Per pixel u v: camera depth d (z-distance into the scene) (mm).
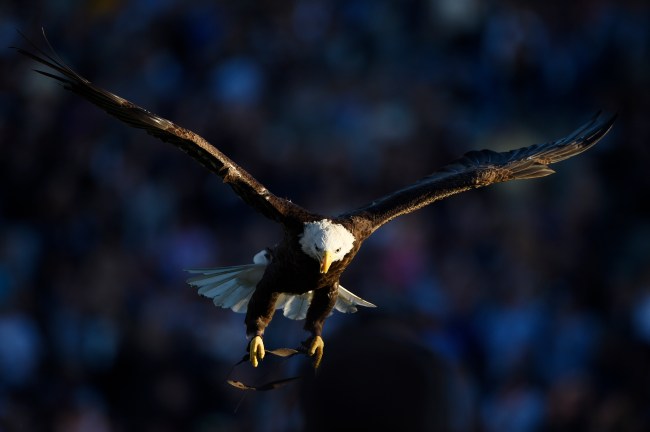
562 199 18500
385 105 21188
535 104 21203
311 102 21250
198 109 21781
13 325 16047
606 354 14625
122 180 20297
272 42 22859
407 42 22500
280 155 20219
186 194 19891
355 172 19797
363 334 3242
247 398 14352
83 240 19375
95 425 15125
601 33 21312
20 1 25328
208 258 18766
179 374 15578
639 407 13992
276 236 18656
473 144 20406
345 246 6738
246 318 7105
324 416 3061
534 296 15820
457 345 15312
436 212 17875
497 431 14219
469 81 21750
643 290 15211
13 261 18312
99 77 23688
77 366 16172
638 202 18641
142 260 18609
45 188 20375
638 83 20516
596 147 19281
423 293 16031
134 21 24234
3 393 15281
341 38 22938
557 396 13797
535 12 22219
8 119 22031
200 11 23641
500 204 18172
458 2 22219
